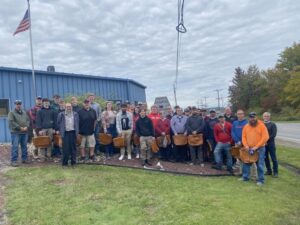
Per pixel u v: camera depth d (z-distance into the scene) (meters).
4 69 16.67
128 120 11.80
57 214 6.74
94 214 6.76
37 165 10.67
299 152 16.28
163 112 13.84
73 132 10.66
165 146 12.31
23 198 7.62
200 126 11.91
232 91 85.56
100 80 22.73
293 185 10.01
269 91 72.88
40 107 11.51
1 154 12.59
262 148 9.91
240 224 6.43
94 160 11.46
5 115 16.75
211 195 8.18
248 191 8.84
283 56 70.38
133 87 27.28
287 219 6.99
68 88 20.25
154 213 6.85
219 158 11.38
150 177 9.77
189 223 6.37
